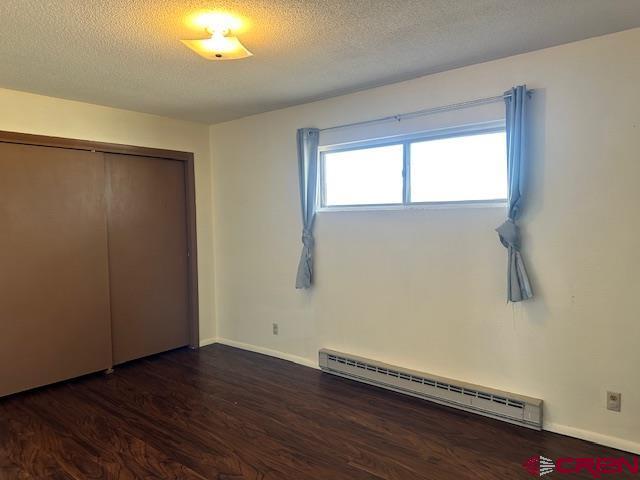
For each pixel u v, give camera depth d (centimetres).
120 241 411
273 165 425
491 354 306
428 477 236
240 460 254
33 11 208
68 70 293
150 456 259
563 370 278
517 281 283
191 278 467
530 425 285
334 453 261
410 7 213
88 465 251
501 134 301
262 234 440
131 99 369
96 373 396
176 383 372
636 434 256
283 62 286
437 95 318
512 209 282
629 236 253
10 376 344
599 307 264
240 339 471
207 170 477
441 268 326
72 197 374
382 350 362
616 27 242
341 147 380
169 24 225
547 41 260
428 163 335
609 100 254
